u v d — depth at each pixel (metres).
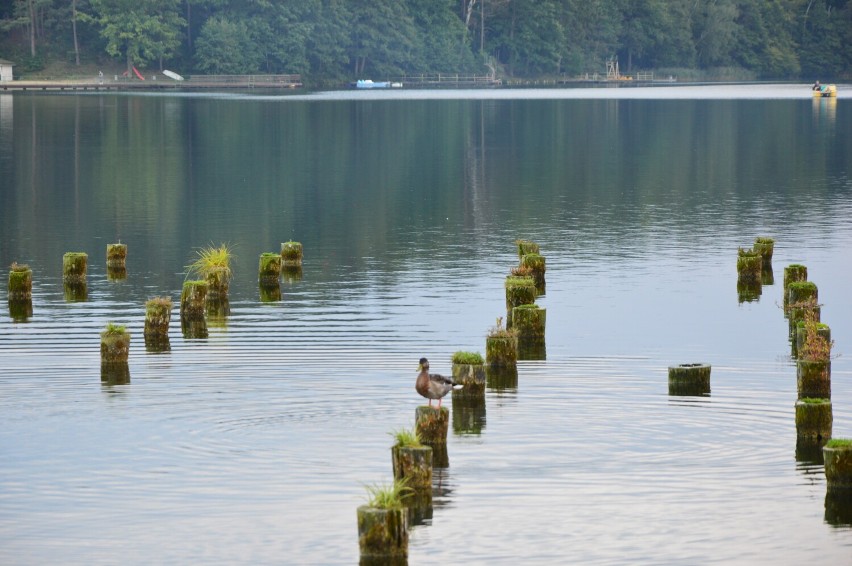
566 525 26.48
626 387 36.50
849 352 41.16
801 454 30.56
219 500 27.92
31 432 32.34
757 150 120.19
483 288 52.34
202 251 62.62
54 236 67.56
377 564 24.89
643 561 24.84
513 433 32.16
